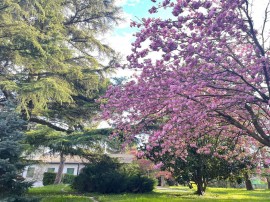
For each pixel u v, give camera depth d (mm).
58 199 8844
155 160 9680
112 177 12570
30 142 11125
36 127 12805
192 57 4328
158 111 5520
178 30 4754
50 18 12234
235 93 4938
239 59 5445
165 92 4879
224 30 4367
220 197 11117
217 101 5168
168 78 4789
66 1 14156
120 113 5816
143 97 5102
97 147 12453
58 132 11781
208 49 4434
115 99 5438
